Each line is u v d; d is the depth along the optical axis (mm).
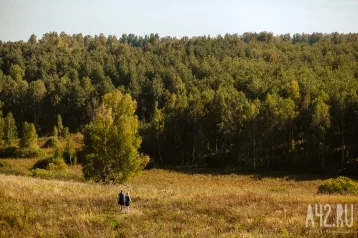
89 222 17031
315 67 120812
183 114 80750
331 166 61750
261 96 98250
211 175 59812
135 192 26391
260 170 64688
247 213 18875
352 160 62250
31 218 17531
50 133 106688
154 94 113438
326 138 62531
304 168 62000
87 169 35219
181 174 61156
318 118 62500
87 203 20719
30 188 23766
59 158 61219
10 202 19859
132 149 35562
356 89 80375
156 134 78688
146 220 17656
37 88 114000
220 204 21062
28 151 76125
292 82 91500
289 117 67750
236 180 54062
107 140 35156
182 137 78375
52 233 15617
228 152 72875
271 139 66562
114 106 46438
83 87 117188
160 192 26875
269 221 17031
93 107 104125
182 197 23562
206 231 15617
